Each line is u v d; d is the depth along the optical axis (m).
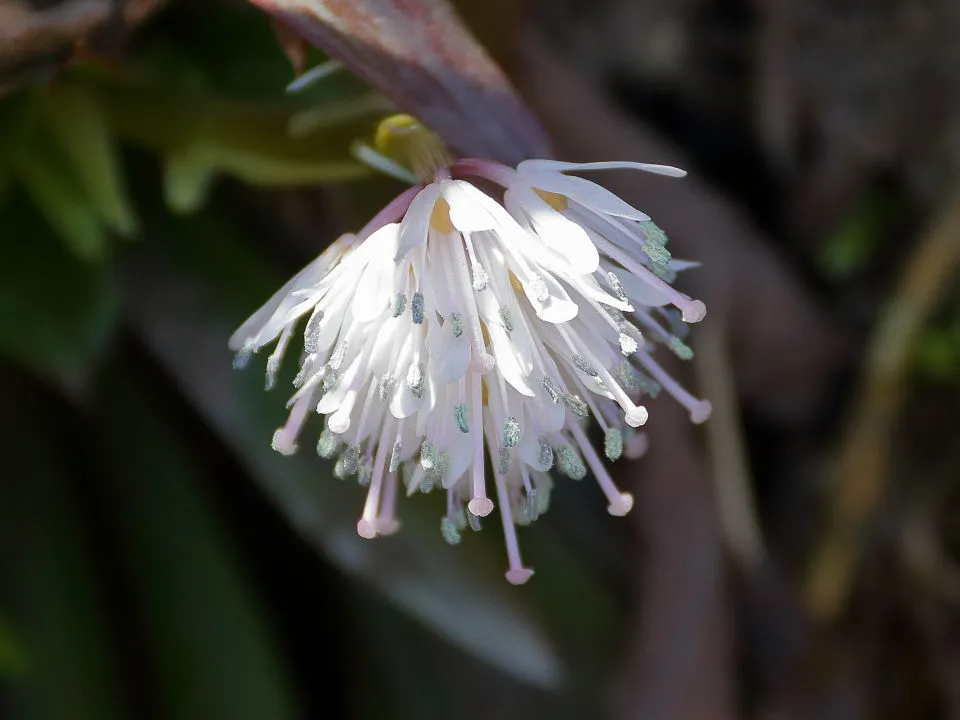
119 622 0.18
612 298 0.14
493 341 0.14
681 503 0.19
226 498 0.19
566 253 0.14
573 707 0.19
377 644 0.19
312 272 0.14
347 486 0.17
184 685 0.18
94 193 0.17
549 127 0.19
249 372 0.17
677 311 0.15
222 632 0.18
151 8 0.15
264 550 0.19
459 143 0.14
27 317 0.17
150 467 0.18
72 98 0.16
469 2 0.16
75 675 0.17
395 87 0.14
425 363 0.14
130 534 0.18
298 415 0.14
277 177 0.16
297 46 0.15
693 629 0.19
